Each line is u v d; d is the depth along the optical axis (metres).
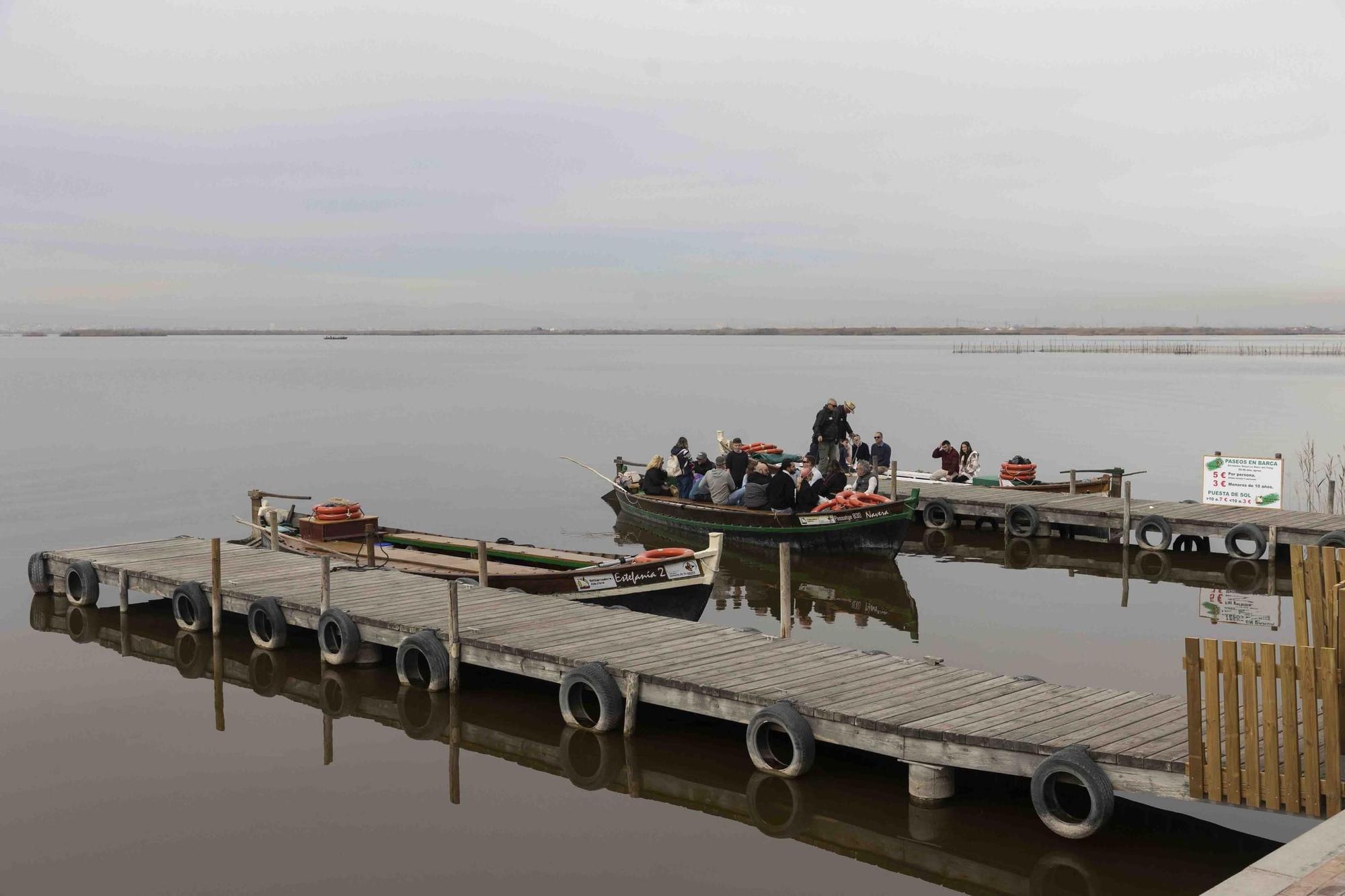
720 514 26.03
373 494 34.72
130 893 9.84
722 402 72.75
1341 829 6.95
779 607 20.39
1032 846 10.30
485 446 47.41
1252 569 23.31
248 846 10.80
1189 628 18.41
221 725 14.21
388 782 12.35
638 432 52.97
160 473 39.34
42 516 30.61
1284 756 8.66
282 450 46.03
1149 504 26.78
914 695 11.73
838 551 24.58
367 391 85.94
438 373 118.31
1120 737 10.18
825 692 11.89
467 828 11.16
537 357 188.75
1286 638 17.58
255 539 24.34
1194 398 71.75
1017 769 10.17
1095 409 63.47
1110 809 9.68
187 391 85.62
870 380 99.00
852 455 33.16
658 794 11.95
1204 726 9.32
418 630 15.12
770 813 11.41
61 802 11.84
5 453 45.12
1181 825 10.62
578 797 11.89
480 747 13.33
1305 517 24.59
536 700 14.79
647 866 10.33
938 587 22.00
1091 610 19.77
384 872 10.22
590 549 26.23
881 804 11.22
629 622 15.27
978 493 29.03
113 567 19.94
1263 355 171.75
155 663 16.98
